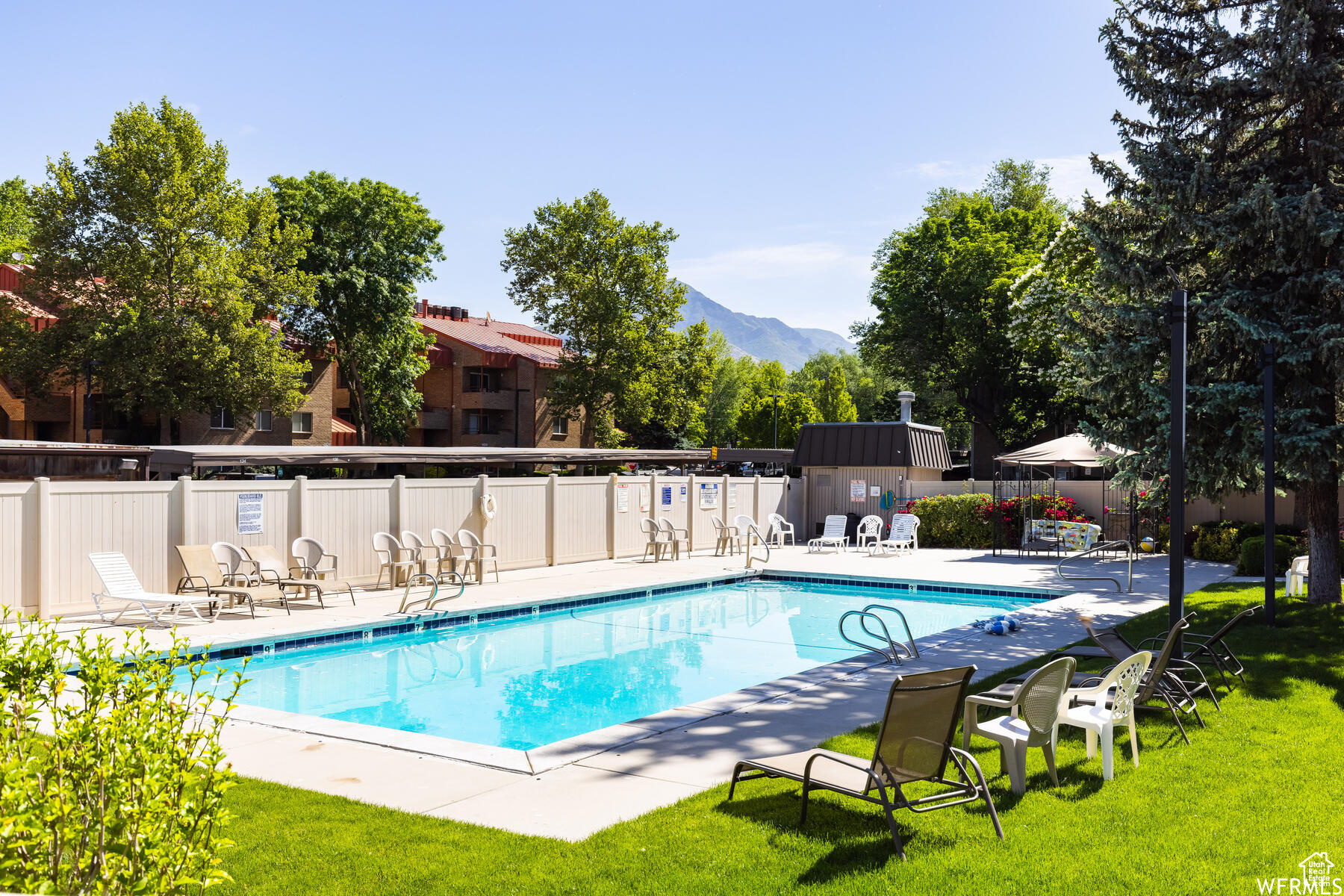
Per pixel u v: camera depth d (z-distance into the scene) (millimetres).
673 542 22281
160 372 36406
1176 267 14680
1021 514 25109
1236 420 13531
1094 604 15203
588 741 7324
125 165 36594
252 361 38062
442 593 16328
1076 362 14922
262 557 14789
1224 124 14148
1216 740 7215
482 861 4895
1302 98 13422
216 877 3182
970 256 44969
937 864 4852
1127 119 15195
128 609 13117
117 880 2912
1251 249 13945
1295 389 13242
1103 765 6281
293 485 15688
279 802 5867
